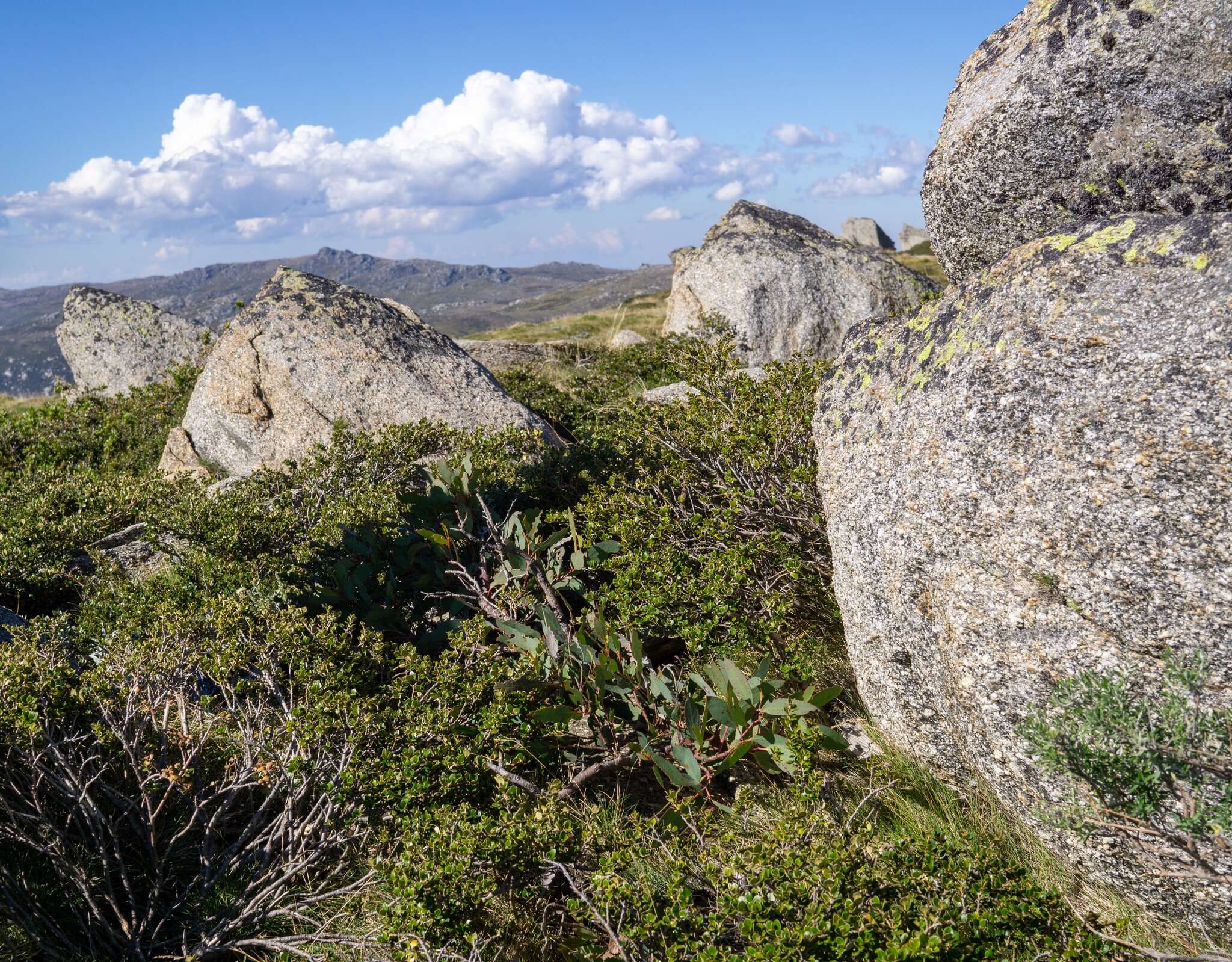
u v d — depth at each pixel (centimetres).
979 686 290
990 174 341
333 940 291
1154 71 291
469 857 282
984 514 280
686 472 518
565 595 509
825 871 254
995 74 340
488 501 582
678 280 1446
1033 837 308
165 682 361
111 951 298
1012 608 278
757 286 1327
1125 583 252
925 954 227
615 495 513
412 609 511
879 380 346
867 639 360
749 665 434
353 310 879
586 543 481
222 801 359
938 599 305
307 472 689
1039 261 279
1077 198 322
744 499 491
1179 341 240
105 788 323
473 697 368
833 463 364
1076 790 265
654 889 285
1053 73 310
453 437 735
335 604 496
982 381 279
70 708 335
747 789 327
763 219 1445
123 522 760
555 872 301
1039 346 265
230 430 852
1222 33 276
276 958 295
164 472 831
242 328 866
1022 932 244
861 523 342
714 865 277
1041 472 265
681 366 611
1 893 297
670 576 445
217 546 563
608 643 396
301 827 325
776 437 491
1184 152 293
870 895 256
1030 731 268
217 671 359
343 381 834
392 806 322
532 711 378
